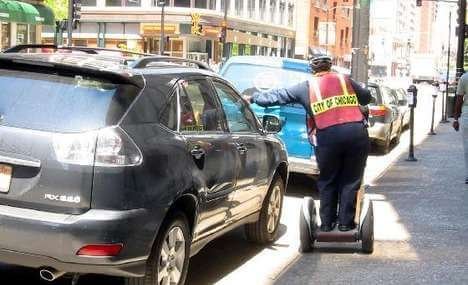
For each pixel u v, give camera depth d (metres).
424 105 50.22
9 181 5.05
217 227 6.54
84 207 4.91
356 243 8.31
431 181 13.59
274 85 11.83
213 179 6.16
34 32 38.16
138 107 5.34
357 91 7.52
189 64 7.12
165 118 5.63
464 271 7.16
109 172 4.94
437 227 9.30
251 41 67.69
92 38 62.22
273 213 8.27
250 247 8.17
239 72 12.09
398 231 9.05
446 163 16.70
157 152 5.31
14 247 4.96
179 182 5.52
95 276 6.71
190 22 58.88
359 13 12.52
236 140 6.86
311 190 12.42
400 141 23.31
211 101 6.64
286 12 79.44
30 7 35.66
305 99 7.41
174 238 5.64
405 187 12.79
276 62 12.02
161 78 5.77
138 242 5.07
